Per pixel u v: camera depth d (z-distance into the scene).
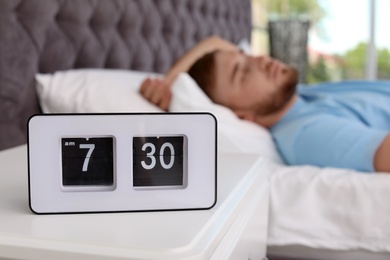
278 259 1.03
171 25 1.89
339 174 1.04
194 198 0.49
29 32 1.13
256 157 0.82
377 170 1.09
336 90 1.57
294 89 1.36
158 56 1.79
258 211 0.67
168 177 0.48
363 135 1.12
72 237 0.41
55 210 0.46
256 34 3.89
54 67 1.23
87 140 0.47
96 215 0.47
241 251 0.54
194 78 1.37
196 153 0.48
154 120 0.47
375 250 0.96
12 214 0.47
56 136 0.46
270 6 4.12
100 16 1.41
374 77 4.10
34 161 0.46
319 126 1.18
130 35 1.58
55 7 1.22
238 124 1.22
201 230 0.43
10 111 1.09
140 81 1.34
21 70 1.11
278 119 1.36
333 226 0.98
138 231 0.42
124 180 0.47
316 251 1.01
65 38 1.26
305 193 0.99
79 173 0.47
